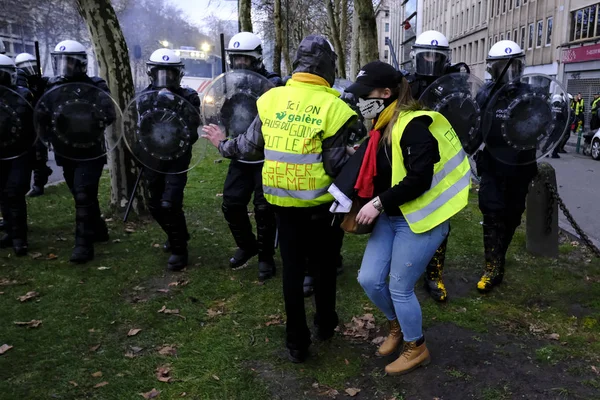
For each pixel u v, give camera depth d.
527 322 3.55
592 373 2.93
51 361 3.08
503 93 3.79
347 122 2.81
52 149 4.53
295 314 2.98
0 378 2.91
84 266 4.60
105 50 5.62
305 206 2.86
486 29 44.06
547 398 2.72
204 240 5.38
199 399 2.75
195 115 4.30
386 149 2.65
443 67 3.93
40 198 7.38
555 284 4.19
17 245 4.83
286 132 2.79
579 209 7.90
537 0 33.56
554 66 31.23
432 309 3.75
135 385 2.87
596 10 26.95
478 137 3.87
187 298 3.95
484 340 3.32
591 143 14.97
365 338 3.37
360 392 2.81
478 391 2.79
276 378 2.94
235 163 4.17
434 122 2.71
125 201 5.96
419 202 2.66
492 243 4.03
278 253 5.00
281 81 4.16
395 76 2.68
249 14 12.83
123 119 4.36
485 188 4.02
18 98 4.56
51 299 3.93
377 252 2.88
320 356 3.16
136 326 3.53
